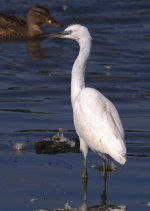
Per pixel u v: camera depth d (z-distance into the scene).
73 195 13.85
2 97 20.78
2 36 27.78
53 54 25.58
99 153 14.30
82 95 14.59
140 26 29.58
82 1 32.03
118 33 28.45
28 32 28.02
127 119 18.72
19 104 20.06
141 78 23.03
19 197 13.67
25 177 14.66
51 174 14.87
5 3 31.80
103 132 13.93
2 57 24.98
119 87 22.00
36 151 16.19
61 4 31.61
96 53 25.81
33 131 17.55
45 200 13.56
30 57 25.11
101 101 14.39
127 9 31.45
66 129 17.67
